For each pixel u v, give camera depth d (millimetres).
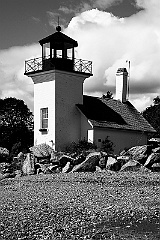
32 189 26000
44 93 42344
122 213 18891
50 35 41844
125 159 33000
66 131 41969
